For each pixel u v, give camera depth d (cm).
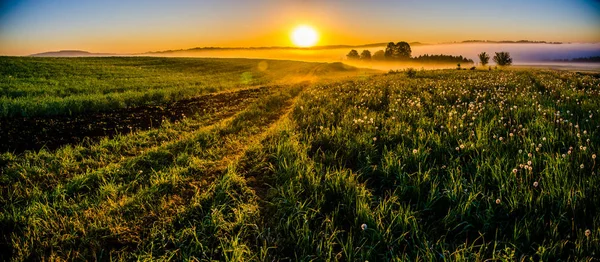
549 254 259
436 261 267
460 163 468
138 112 1198
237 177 477
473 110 812
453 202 358
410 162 471
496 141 506
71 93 1883
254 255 290
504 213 330
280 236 328
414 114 802
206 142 711
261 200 413
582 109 722
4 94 1669
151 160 576
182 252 304
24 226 350
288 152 568
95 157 613
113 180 480
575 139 486
